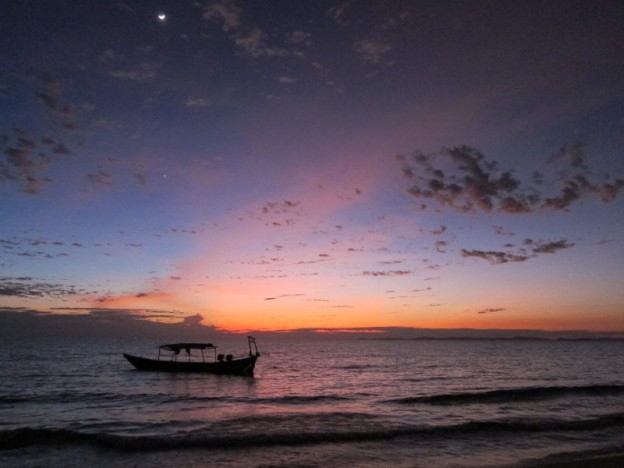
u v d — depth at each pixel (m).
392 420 20.14
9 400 27.83
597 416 21.05
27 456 13.84
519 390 29.27
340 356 98.25
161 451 14.30
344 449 14.64
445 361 77.88
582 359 84.69
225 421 19.62
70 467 12.80
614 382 39.81
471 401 26.50
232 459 13.44
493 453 14.23
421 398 27.53
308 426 18.36
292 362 75.25
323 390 34.28
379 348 161.75
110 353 96.50
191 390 33.53
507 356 98.06
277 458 13.55
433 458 13.63
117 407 25.06
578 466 11.71
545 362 74.56
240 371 41.34
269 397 29.48
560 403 25.50
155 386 35.84
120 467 12.72
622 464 11.88
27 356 82.19
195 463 13.04
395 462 13.19
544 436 16.50
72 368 54.19
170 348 43.25
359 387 36.88
